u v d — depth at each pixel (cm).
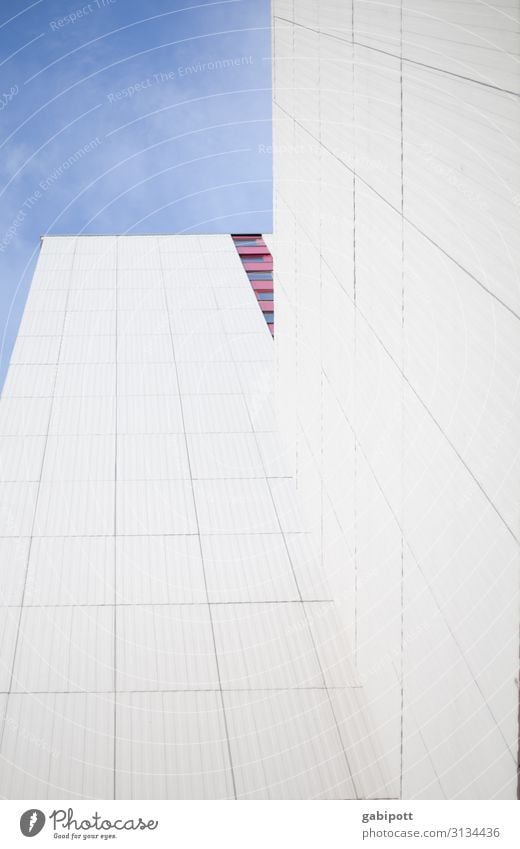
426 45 738
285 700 1059
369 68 935
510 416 572
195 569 1312
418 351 784
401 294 835
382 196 896
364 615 1025
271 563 1326
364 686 1039
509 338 570
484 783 644
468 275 647
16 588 1248
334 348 1163
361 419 1012
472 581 657
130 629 1177
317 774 958
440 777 743
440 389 720
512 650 583
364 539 1019
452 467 695
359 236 1004
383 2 872
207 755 982
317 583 1276
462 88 651
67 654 1124
